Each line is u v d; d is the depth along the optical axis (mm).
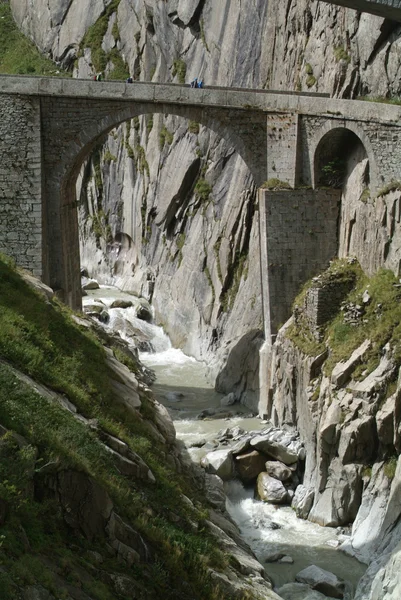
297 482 31078
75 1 74750
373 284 32375
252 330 40031
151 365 45875
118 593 14297
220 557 19125
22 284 30422
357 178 35094
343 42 37938
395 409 26562
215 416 37312
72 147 37312
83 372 24547
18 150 36719
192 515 20688
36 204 36906
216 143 49312
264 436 32719
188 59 57406
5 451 14859
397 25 34375
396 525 24641
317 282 33688
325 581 23641
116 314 52312
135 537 16203
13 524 13406
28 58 79312
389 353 28734
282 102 36156
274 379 35844
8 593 11711
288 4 43906
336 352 31359
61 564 13609
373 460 27641
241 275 44094
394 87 34438
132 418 24328
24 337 24016
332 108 34625
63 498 15164
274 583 24203
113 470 18438
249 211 43969
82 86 36656
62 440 17328
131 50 65750
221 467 30516
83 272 65062
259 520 28344
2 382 18594
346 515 27703
